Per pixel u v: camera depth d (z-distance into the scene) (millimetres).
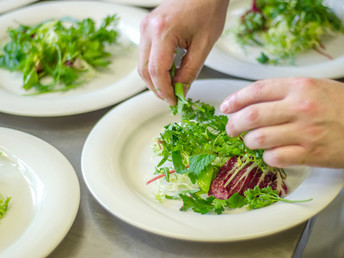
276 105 578
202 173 690
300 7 1152
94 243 616
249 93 600
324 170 667
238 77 985
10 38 1226
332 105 576
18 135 773
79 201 638
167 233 565
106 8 1289
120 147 765
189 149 717
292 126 580
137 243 614
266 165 688
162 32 740
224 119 719
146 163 764
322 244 978
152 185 716
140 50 780
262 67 992
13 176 713
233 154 705
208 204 642
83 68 1037
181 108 719
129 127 803
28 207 663
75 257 598
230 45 1138
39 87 988
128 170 745
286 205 608
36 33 1157
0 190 692
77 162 771
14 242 609
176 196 673
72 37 1072
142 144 803
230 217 593
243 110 598
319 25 1108
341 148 584
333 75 943
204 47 781
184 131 731
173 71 763
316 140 578
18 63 1070
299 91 578
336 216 1013
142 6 1306
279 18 1150
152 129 833
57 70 1019
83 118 881
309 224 706
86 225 643
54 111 844
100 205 673
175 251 602
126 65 1076
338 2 1244
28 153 733
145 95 872
